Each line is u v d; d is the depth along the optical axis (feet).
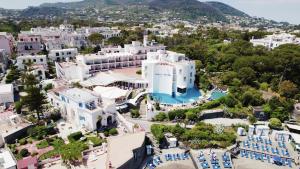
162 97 305.32
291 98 301.22
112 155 174.19
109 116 242.58
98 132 225.35
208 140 215.10
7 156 180.24
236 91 303.68
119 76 342.64
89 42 580.71
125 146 186.09
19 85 322.14
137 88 327.47
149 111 249.96
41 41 520.83
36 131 217.15
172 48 520.83
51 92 278.46
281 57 365.81
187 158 196.24
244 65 366.84
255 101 276.41
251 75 336.08
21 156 184.85
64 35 555.69
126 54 423.64
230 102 274.77
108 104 246.06
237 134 230.48
